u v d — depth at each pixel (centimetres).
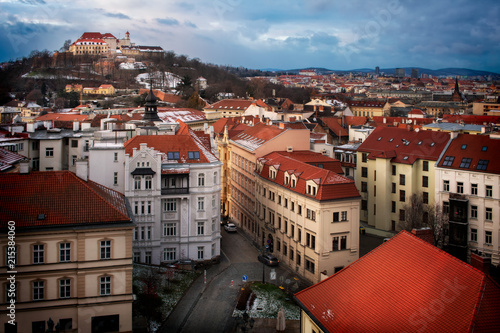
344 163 12388
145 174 8312
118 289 5756
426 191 10706
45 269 5544
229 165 13225
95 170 8212
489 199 9344
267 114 19975
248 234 11519
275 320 6950
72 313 5669
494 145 9775
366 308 4338
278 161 10069
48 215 5612
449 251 9838
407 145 11256
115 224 5697
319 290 4953
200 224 8900
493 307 3641
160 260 8662
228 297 7719
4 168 7244
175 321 6862
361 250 9938
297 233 8850
